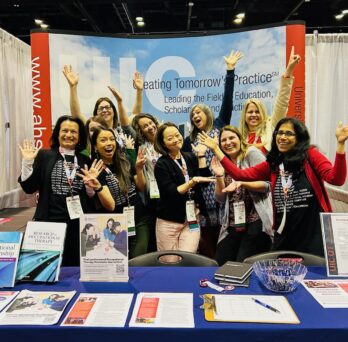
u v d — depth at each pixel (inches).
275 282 55.4
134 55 139.1
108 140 102.6
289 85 121.6
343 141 75.6
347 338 44.7
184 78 138.8
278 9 228.7
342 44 167.5
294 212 81.7
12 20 251.6
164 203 109.7
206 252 124.0
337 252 62.1
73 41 135.3
